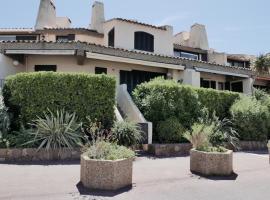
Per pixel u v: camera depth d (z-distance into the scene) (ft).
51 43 58.13
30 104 39.78
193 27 110.52
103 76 41.91
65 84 40.32
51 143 36.11
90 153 25.31
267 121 54.39
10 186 23.66
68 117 38.32
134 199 21.57
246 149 50.67
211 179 27.96
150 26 84.43
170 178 27.78
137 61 64.49
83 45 58.29
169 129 44.19
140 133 42.63
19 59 61.46
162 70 73.15
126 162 24.88
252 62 110.63
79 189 23.31
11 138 36.32
